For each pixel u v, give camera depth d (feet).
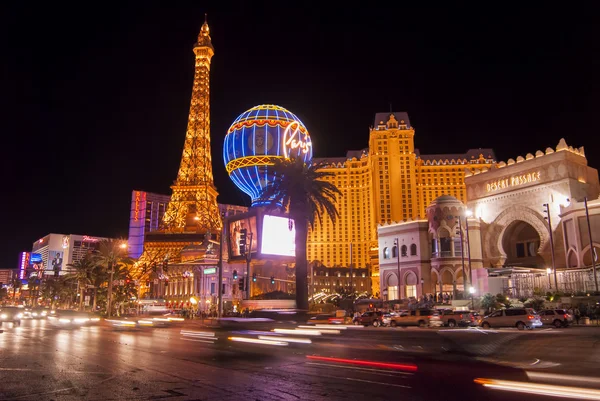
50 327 171.73
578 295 184.75
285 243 216.33
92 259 319.88
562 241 266.77
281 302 209.36
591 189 283.79
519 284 246.47
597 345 85.20
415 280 295.69
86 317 217.56
